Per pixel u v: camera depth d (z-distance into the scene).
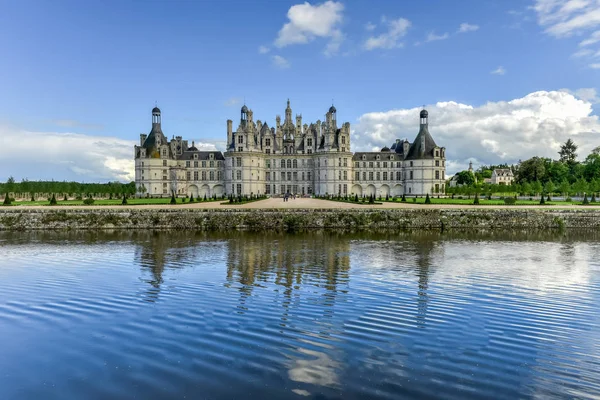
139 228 64.69
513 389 15.12
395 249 45.44
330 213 67.12
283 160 159.88
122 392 14.86
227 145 157.25
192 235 57.09
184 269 34.25
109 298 25.78
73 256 40.56
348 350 18.22
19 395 14.73
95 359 17.36
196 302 24.88
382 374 16.12
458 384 15.43
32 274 32.59
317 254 41.69
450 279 31.33
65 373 16.22
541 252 44.91
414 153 152.38
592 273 34.09
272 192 159.88
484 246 48.62
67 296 26.25
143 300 25.31
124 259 38.88
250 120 150.88
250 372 16.22
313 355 17.70
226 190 152.00
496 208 73.06
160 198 132.50
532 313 23.31
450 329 20.75
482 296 26.70
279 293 26.91
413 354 17.88
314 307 24.02
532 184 132.88
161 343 18.83
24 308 23.84
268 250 44.06
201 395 14.62
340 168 151.25
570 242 52.97
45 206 75.81
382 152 162.00
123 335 19.78
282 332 20.16
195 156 158.62
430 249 45.75
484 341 19.30
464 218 68.56
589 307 24.52
